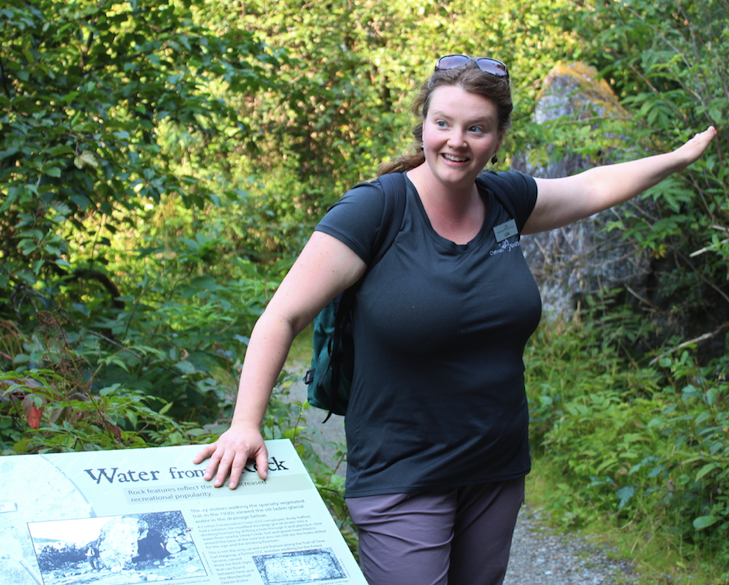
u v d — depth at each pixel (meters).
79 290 4.30
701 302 5.44
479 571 1.80
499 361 1.67
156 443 2.28
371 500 1.67
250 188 8.75
